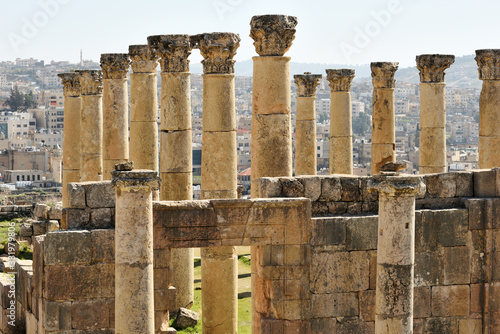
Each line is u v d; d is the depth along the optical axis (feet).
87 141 143.64
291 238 75.97
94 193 73.61
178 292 109.09
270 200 75.05
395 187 67.77
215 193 93.04
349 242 77.00
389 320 69.46
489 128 112.78
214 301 87.56
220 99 92.84
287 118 85.61
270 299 76.28
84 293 71.72
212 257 87.51
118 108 132.16
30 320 84.69
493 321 80.33
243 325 100.22
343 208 79.36
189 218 73.77
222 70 93.04
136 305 66.08
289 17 85.35
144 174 65.57
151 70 122.62
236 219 74.79
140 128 121.90
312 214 78.59
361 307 77.36
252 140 86.69
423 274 78.89
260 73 85.20
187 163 103.40
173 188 102.63
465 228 79.77
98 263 71.92
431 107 124.88
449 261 79.46
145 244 66.23
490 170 81.76
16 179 604.49
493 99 112.37
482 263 80.33
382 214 69.72
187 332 100.99
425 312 78.95
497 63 111.96
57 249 71.10
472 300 80.23
